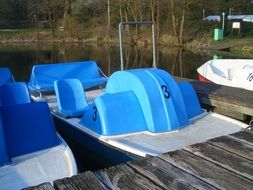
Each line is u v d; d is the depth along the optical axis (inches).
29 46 1069.1
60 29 1318.9
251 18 1214.3
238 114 244.1
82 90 243.3
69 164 153.4
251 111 230.2
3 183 139.3
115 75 212.2
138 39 1069.8
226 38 1002.1
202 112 224.2
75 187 94.3
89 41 1203.2
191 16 1110.4
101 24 1263.5
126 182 97.3
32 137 165.8
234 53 811.4
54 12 1363.2
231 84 323.9
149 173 102.5
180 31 989.2
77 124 206.7
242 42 915.4
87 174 101.3
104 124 185.9
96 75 330.3
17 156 159.2
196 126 201.3
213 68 365.7
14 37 1248.8
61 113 224.8
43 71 313.0
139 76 200.8
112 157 179.9
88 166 203.6
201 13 1133.1
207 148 120.6
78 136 205.9
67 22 1284.4
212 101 255.3
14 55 827.4
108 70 595.2
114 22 1213.7
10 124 164.1
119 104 191.6
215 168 106.0
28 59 751.7
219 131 193.8
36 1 1438.2
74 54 839.7
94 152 194.7
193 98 223.9
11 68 608.4
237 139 129.3
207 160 111.3
